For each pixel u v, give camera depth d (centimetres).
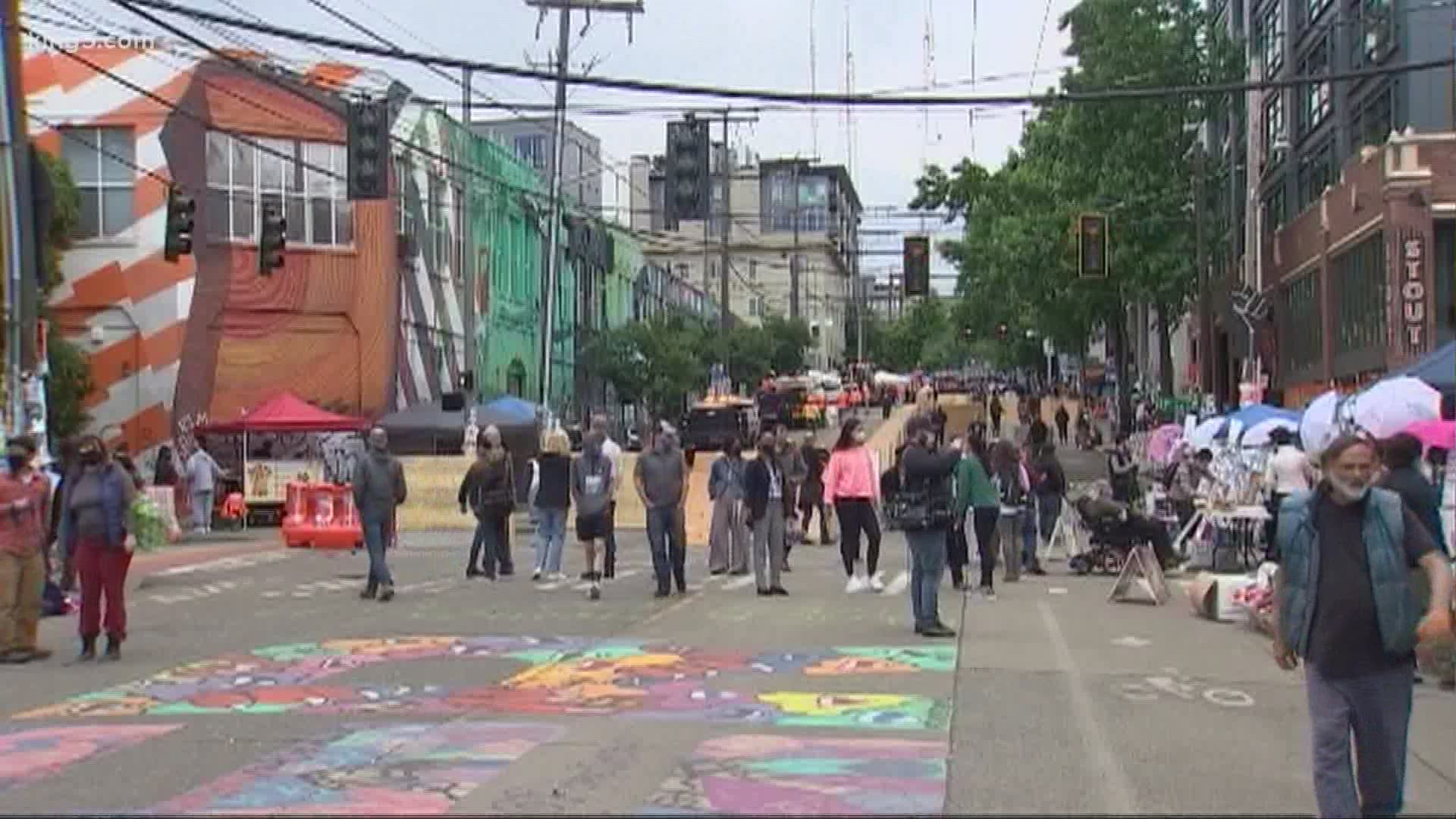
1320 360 3753
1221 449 2447
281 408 3653
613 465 1988
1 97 1769
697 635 1454
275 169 3903
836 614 1619
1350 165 3356
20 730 1005
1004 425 5741
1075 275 4297
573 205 6197
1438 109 3250
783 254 13412
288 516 2777
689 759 892
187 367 3747
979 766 877
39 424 1780
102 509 1337
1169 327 5275
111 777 859
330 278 3972
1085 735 969
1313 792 800
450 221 4672
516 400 4162
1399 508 683
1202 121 4503
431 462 3238
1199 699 1102
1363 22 3550
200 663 1309
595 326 6366
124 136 3747
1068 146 4369
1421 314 2894
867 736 961
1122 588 1764
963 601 1759
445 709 1066
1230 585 1555
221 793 813
